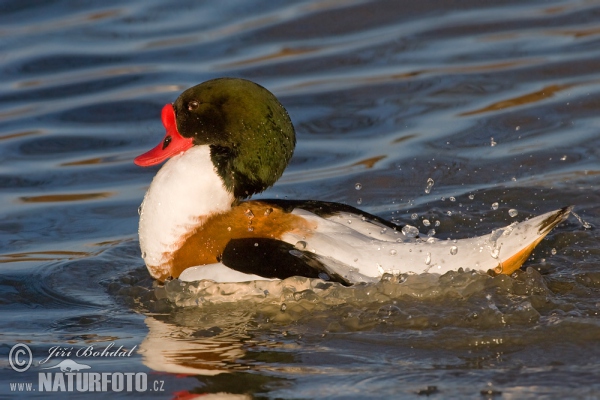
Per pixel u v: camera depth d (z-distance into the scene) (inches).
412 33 714.2
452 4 759.7
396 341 322.3
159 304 371.6
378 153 545.6
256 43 714.2
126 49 714.8
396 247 354.9
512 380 287.3
